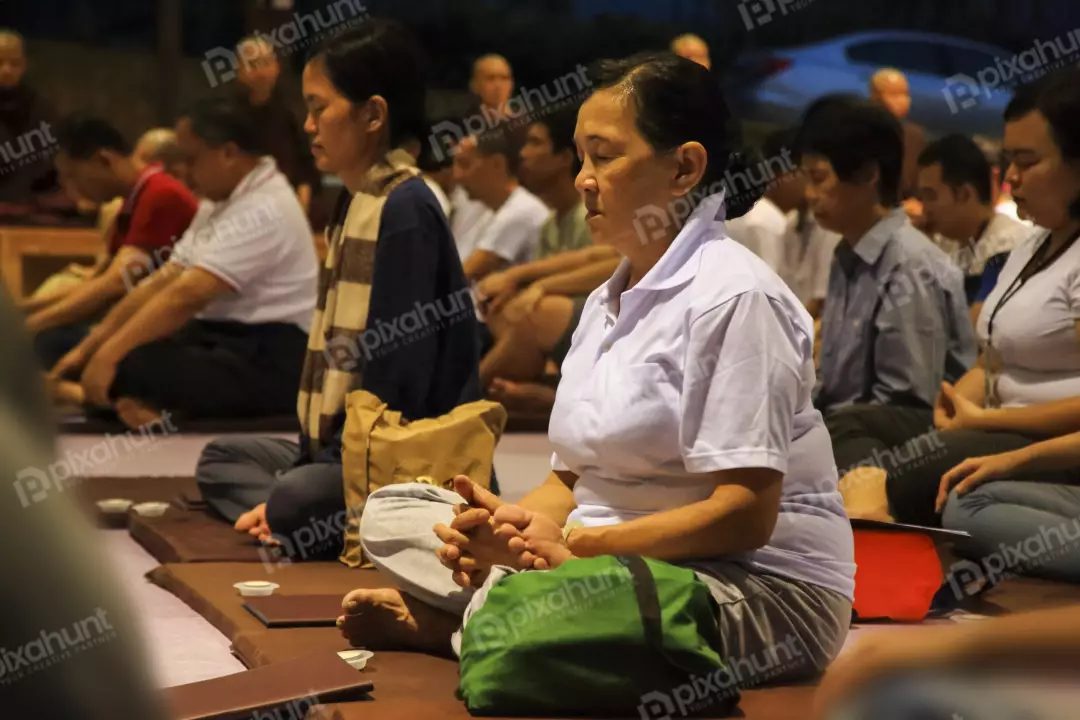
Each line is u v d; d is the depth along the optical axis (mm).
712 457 2963
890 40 13422
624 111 3168
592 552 3057
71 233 9688
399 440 4488
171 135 8469
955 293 5332
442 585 3506
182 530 5223
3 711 1004
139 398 7598
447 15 14977
